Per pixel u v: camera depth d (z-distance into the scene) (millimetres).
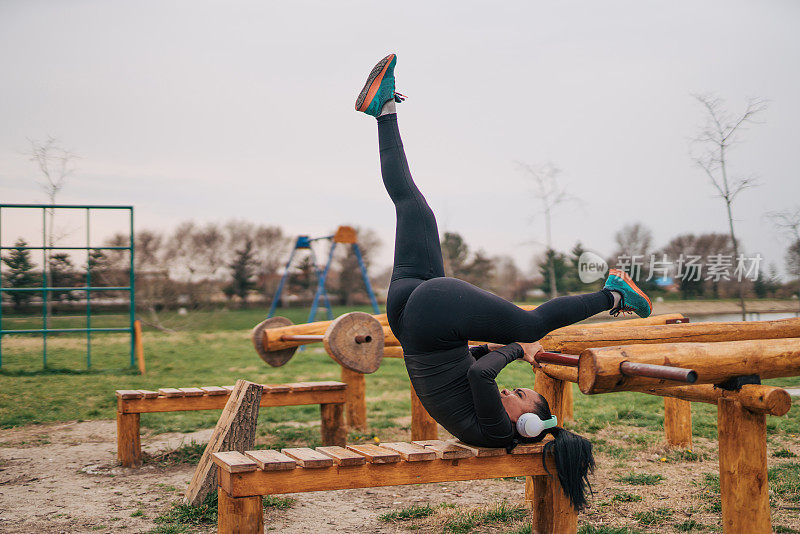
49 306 26797
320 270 21828
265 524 4145
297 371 13172
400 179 3328
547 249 22594
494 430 3068
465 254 35344
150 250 34094
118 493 4820
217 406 5910
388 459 3012
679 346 2766
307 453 3102
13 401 9352
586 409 8375
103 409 8922
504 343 3129
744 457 2912
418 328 3020
